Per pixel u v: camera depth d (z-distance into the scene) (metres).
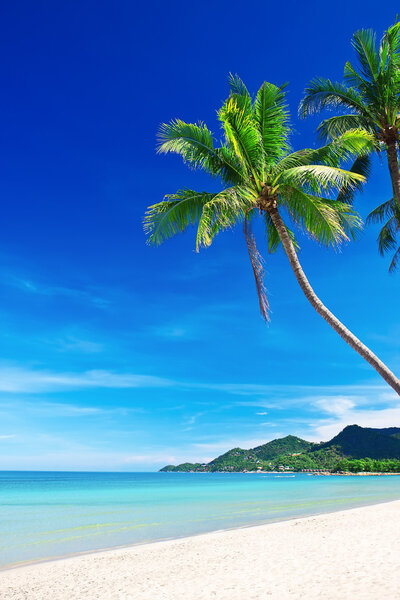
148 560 10.12
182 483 81.81
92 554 11.67
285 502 28.56
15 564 10.85
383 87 12.33
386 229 16.91
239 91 12.36
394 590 5.79
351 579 6.67
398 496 31.94
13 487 70.00
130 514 23.14
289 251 11.05
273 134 12.19
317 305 10.41
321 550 9.61
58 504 31.50
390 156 12.24
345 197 15.10
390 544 9.72
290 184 11.05
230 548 10.86
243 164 11.08
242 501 30.75
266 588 6.58
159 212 11.99
